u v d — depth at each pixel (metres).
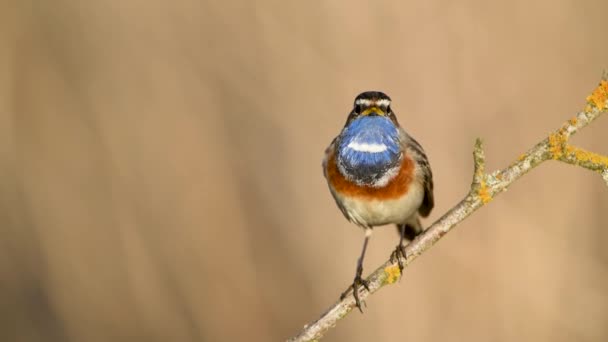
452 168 13.19
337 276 13.73
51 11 14.86
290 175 14.12
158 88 14.69
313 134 13.91
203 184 14.39
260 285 14.08
